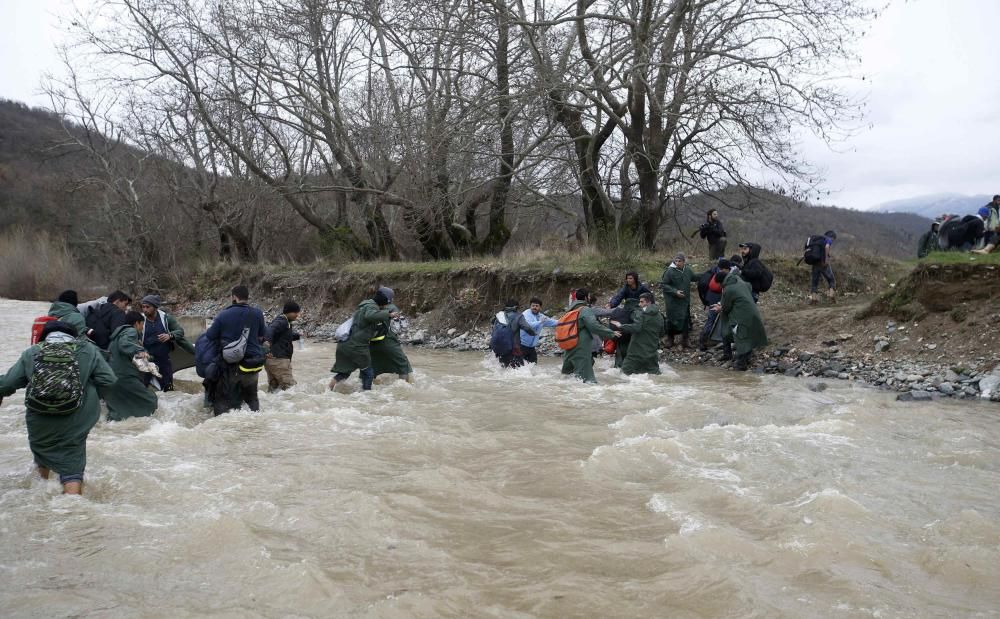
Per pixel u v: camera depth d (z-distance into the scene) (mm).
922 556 4297
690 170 20797
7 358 14203
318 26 23344
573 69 17562
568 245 21547
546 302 17234
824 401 9305
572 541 4648
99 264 40250
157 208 34500
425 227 23656
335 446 7109
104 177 34406
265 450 6977
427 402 9547
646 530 4820
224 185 32844
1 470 6371
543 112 18375
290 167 28078
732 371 12172
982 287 11281
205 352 8703
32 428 5672
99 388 6109
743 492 5520
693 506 5258
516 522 5004
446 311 18891
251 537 4676
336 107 24125
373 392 10312
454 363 14000
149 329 9906
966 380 9922
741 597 3811
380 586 4031
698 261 17141
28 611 3705
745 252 13383
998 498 5363
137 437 7324
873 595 3834
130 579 4121
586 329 11109
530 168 19719
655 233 20953
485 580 4090
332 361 14562
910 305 11922
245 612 3721
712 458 6531
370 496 5434
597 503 5379
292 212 34250
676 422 8117
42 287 38531
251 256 32656
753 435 7324
